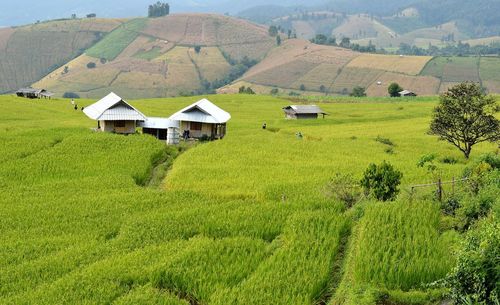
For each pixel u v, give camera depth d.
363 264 24.42
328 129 99.06
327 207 36.88
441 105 68.38
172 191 45.03
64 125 89.94
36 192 44.88
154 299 23.92
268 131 93.75
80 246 31.97
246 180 49.81
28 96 150.50
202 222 35.09
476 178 34.25
